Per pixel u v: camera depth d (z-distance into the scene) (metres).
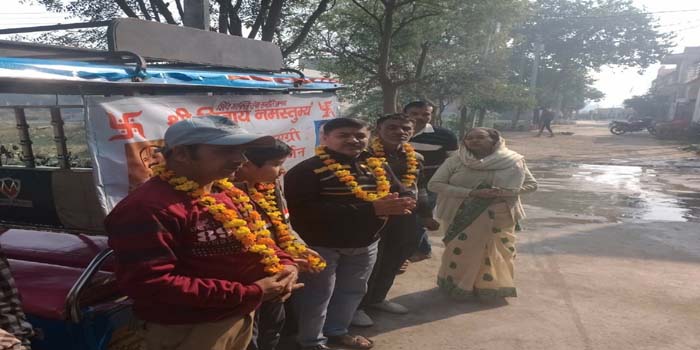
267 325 2.84
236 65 3.64
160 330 1.91
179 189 1.79
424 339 3.74
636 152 18.19
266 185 2.67
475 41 13.16
